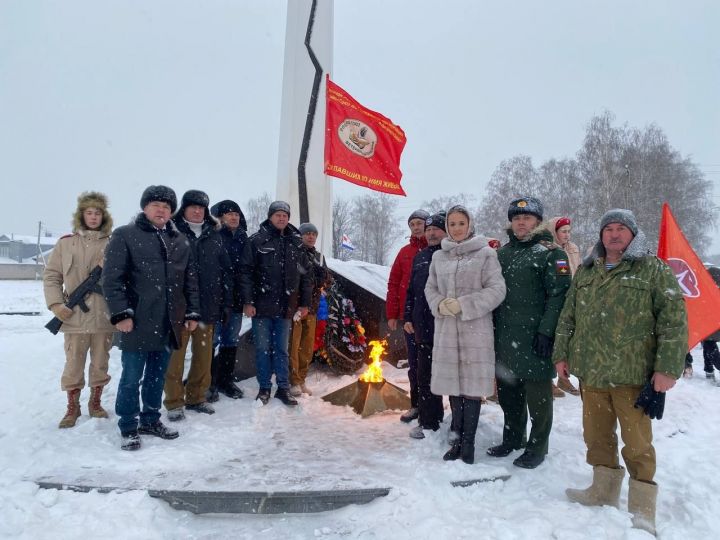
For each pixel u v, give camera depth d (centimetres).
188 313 427
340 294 662
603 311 298
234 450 386
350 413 491
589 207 3172
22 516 283
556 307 344
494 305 353
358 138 652
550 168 3856
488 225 3988
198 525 294
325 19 777
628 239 298
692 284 475
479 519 289
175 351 448
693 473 360
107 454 362
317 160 751
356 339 641
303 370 574
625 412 292
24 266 5028
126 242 391
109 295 379
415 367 466
